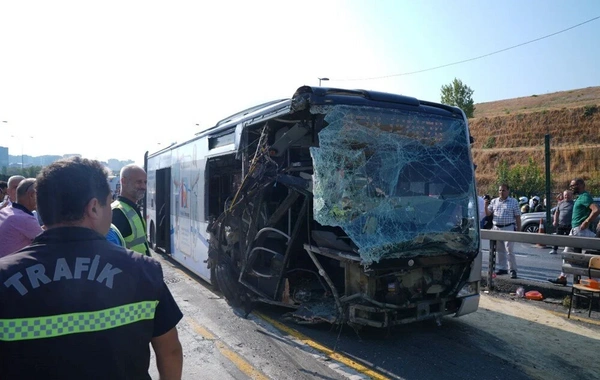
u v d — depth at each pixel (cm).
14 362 171
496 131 6931
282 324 671
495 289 870
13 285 175
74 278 182
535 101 9288
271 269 689
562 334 628
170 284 960
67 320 176
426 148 608
